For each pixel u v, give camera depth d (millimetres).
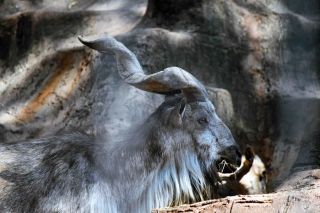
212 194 29172
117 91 42062
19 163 29547
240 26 48188
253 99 46781
